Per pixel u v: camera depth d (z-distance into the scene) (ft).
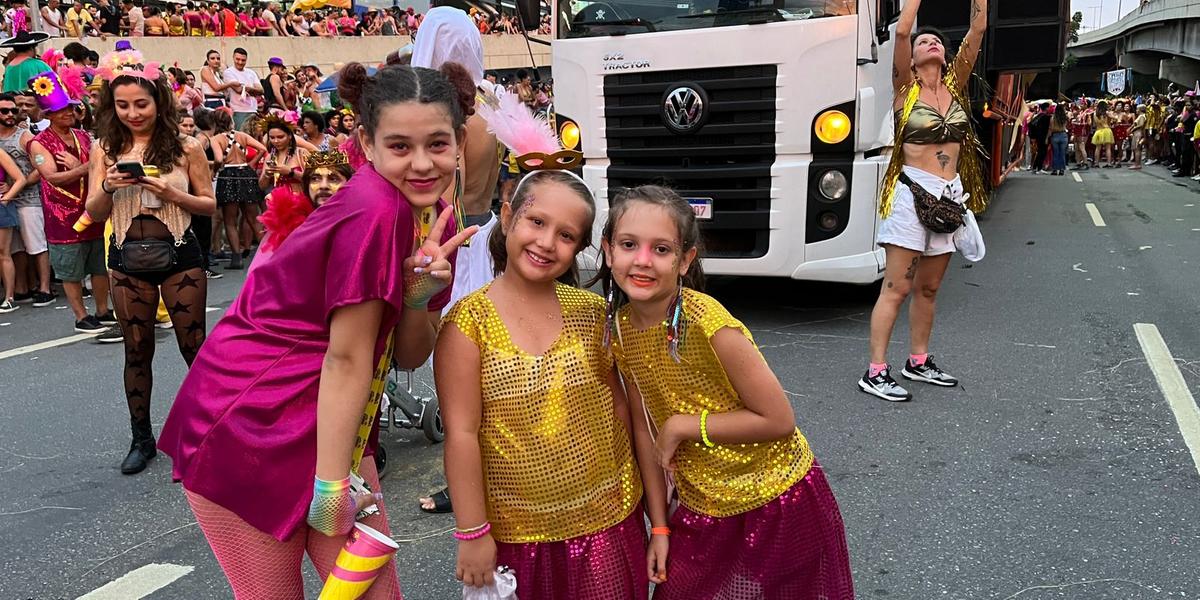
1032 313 20.77
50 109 20.97
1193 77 159.53
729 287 24.30
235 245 31.07
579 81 19.81
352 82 6.06
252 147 31.22
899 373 16.39
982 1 14.64
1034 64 31.76
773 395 6.32
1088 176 68.44
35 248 25.41
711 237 19.60
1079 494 11.18
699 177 18.98
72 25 55.93
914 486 11.59
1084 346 17.84
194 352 12.84
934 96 14.64
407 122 5.50
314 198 9.86
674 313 6.34
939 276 15.28
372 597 6.42
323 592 5.95
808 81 18.02
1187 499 10.92
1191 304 21.35
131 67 12.14
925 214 14.46
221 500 5.99
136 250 12.03
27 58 31.50
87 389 17.20
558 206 6.09
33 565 10.24
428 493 11.76
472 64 11.19
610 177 19.76
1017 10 31.73
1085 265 26.94
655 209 6.17
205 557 10.37
